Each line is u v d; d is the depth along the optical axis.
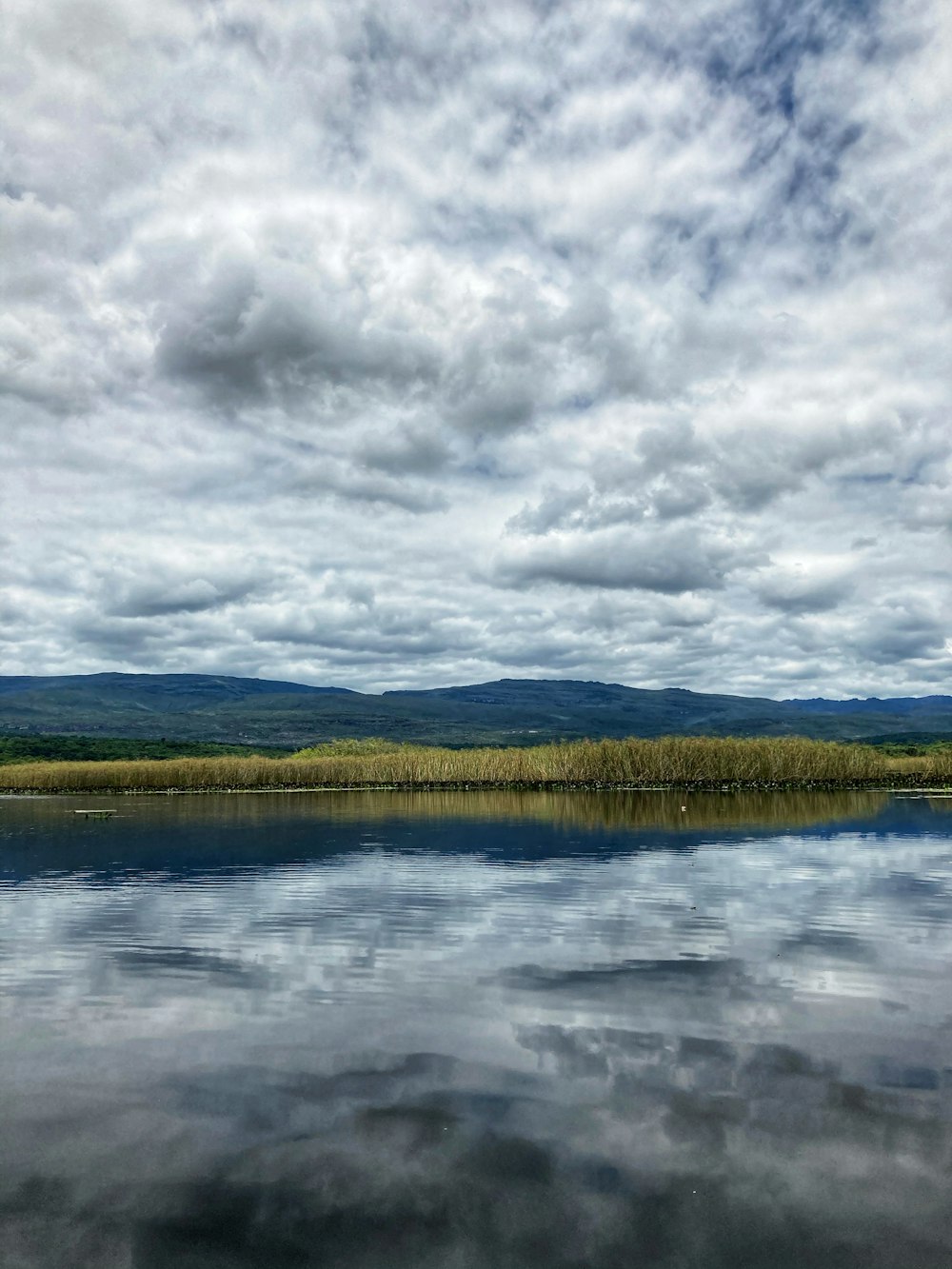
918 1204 6.53
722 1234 6.16
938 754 69.62
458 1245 6.04
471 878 21.69
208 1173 6.99
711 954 13.79
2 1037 10.05
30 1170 7.04
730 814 40.56
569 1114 7.98
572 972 12.74
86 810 48.03
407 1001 11.36
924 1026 10.28
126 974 12.76
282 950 14.23
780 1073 8.91
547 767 66.31
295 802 53.66
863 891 19.42
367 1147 7.38
